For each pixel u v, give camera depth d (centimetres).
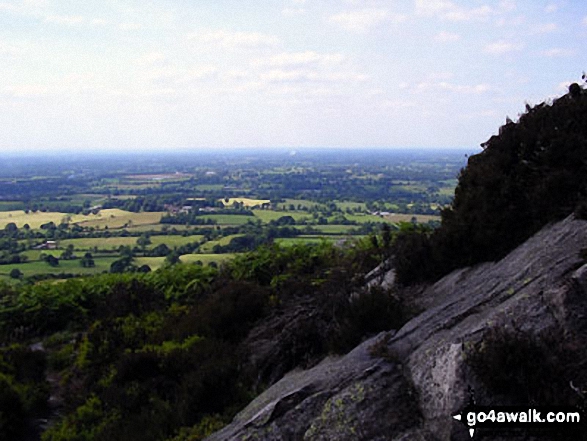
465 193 712
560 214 557
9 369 746
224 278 1028
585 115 641
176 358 670
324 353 579
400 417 378
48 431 589
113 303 962
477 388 347
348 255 1002
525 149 655
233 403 561
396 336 484
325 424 398
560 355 346
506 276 494
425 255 693
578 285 380
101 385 660
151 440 529
